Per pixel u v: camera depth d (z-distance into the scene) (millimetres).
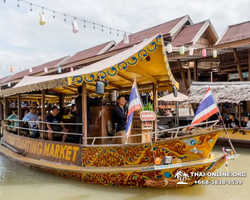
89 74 5684
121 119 6762
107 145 5711
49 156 7180
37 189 6105
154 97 7438
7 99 11227
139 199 5234
